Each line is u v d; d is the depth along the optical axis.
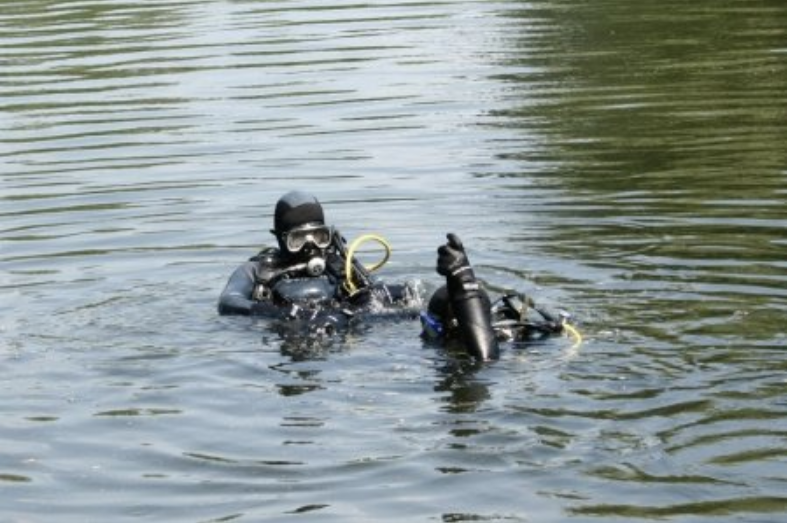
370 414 14.93
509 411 14.70
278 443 14.33
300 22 41.84
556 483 13.03
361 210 23.62
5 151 28.56
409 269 20.69
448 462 13.59
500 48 37.09
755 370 15.49
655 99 30.91
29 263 21.36
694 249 20.55
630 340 16.67
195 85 33.78
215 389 15.93
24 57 38.12
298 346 17.30
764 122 28.38
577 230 21.91
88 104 32.38
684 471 13.12
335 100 31.73
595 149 26.94
